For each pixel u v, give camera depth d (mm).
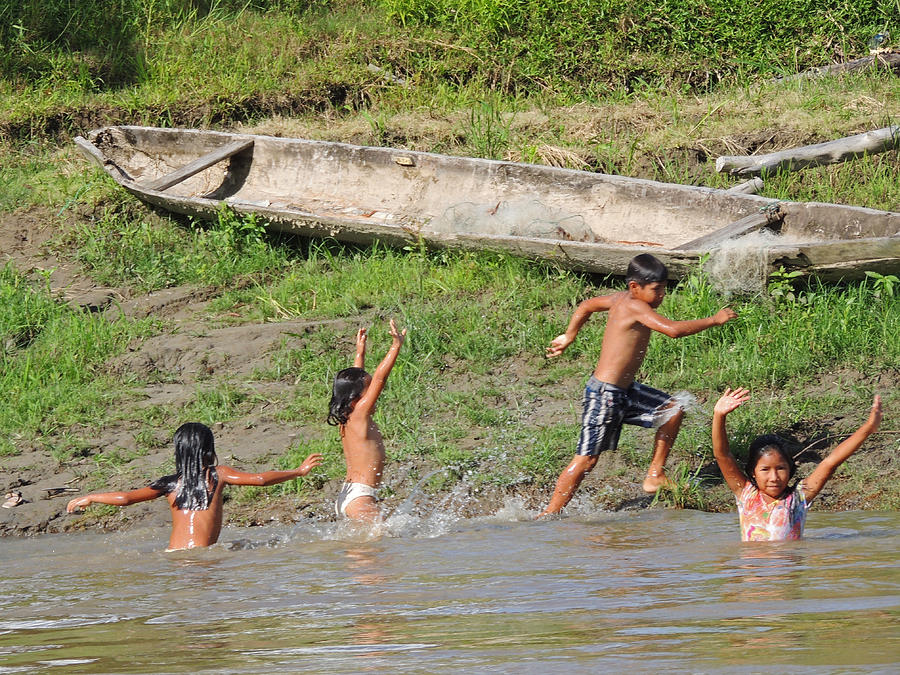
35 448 32656
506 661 12570
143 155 53469
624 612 15117
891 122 48969
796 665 11695
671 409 27125
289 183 50656
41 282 45781
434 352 36906
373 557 21500
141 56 63781
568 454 29828
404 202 48219
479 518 26391
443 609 16000
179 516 24422
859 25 61000
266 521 27141
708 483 28359
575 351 36406
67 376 37438
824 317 34906
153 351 38500
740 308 36375
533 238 39844
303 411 33688
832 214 39219
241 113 59656
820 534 22734
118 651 14211
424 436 31391
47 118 58969
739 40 60750
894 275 35250
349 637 14344
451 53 63188
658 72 60156
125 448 32250
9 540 26578
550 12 63469
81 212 50594
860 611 14367
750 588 16578
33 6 66938
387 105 59438
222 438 32344
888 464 28328
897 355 33562
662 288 27094
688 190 42750
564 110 56094
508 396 34031
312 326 39344
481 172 46938
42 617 17016
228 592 18391
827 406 31141
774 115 51594
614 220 44062
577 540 22812
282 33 66750
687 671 11711
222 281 45125
